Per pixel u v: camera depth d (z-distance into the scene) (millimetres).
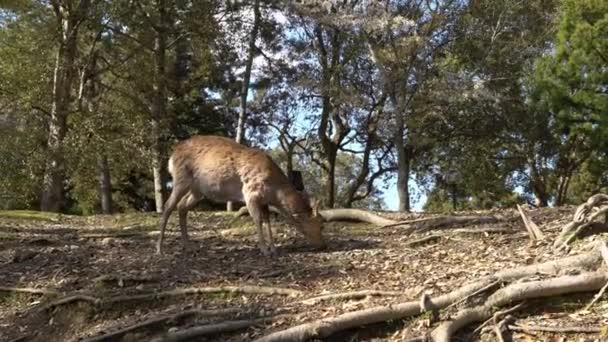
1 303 7266
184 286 6812
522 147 27031
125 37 20594
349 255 7719
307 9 20906
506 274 5539
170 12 19859
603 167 23859
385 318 5320
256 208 7910
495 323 5059
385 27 20781
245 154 8039
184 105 27203
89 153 18172
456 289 5594
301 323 5562
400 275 6555
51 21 19344
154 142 19750
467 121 25516
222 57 22203
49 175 18500
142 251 8664
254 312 5961
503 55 23016
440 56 23734
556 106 22734
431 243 8219
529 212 9945
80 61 19969
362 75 23500
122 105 20812
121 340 5934
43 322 6734
